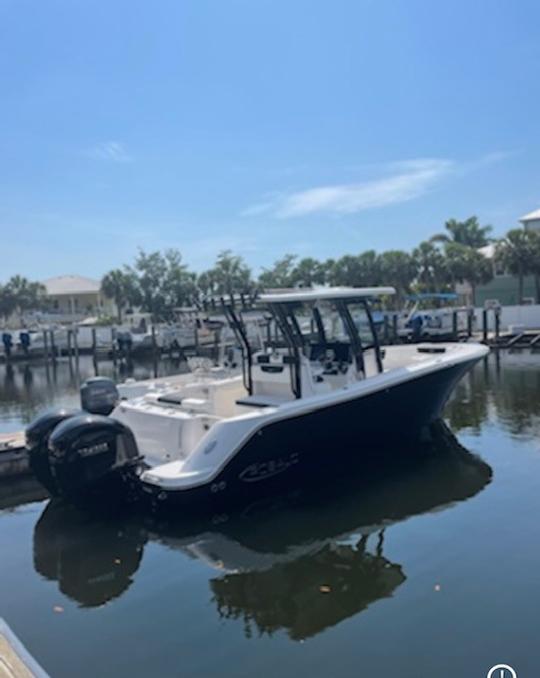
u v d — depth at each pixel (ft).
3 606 18.25
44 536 23.75
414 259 149.48
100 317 178.50
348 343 29.07
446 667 14.32
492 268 145.38
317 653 15.08
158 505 23.16
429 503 24.98
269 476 24.80
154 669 14.74
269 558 20.63
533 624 15.87
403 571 19.15
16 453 31.63
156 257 160.35
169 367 108.58
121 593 18.75
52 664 15.10
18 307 198.08
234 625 16.58
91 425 22.93
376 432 28.27
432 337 105.70
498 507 24.09
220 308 28.40
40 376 100.78
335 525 23.16
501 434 35.83
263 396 28.02
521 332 99.91
